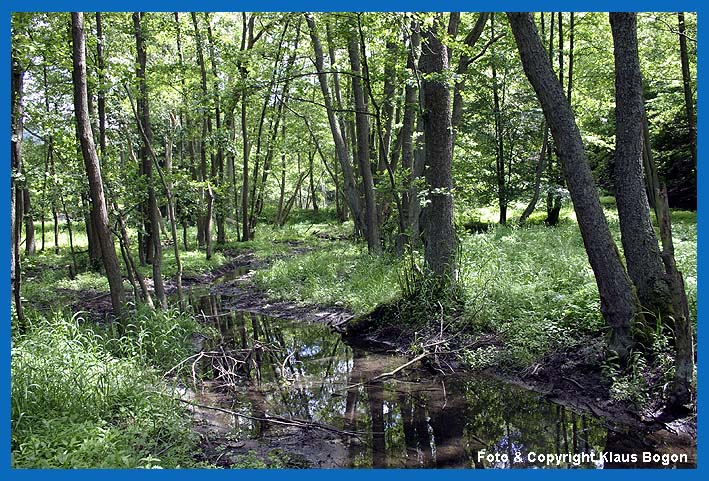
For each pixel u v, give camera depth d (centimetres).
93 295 1346
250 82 1137
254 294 1441
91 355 682
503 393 745
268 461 568
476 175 2114
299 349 981
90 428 528
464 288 989
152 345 841
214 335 1046
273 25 2059
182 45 1828
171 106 1706
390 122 1667
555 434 622
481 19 1438
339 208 3506
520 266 1044
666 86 1814
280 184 3394
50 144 1223
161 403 639
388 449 601
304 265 1555
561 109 700
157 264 1121
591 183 698
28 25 937
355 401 741
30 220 2022
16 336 745
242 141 2495
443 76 959
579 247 1264
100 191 916
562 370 736
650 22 1691
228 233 2875
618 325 693
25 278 1571
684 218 1831
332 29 1339
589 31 1928
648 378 650
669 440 585
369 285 1195
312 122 2400
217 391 780
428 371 842
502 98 2073
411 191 1391
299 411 711
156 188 1154
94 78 980
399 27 1034
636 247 699
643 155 732
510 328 853
